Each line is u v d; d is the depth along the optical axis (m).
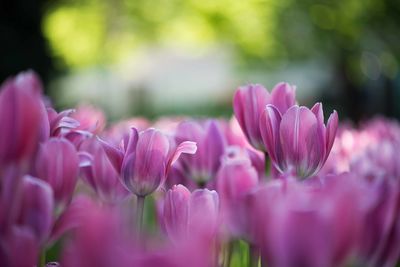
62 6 13.16
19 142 0.54
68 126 0.75
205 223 0.65
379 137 1.90
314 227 0.50
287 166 0.76
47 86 8.39
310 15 10.48
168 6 13.36
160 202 0.88
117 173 0.80
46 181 0.63
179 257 0.45
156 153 0.79
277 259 0.51
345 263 0.50
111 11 13.84
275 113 0.76
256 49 11.63
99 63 14.51
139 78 15.75
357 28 10.41
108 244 0.46
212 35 12.70
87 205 0.62
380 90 12.26
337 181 0.51
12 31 7.91
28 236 0.55
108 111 14.56
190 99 19.81
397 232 0.56
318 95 14.23
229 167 0.76
